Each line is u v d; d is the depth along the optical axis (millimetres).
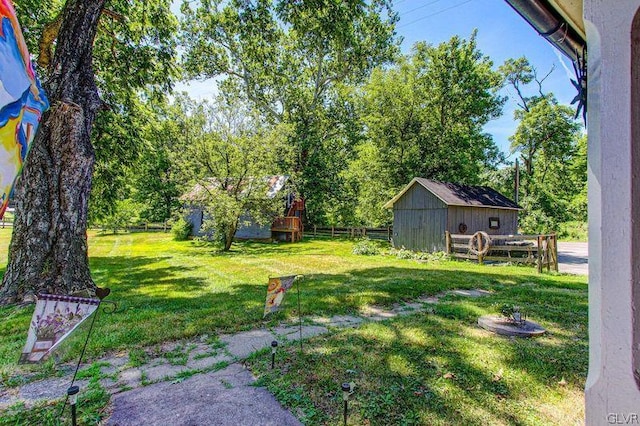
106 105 5996
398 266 9750
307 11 7824
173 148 13805
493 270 9047
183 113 13391
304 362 3043
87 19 5426
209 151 13375
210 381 2715
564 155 25703
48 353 2102
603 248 1010
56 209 5207
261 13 8562
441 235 12703
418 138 18531
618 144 989
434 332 3832
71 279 5234
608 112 1010
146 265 9758
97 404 2361
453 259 11695
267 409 2311
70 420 2162
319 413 2264
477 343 3484
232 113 13578
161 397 2467
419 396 2463
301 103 21547
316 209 23469
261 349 3357
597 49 1039
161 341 3572
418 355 3182
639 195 967
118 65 7617
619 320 975
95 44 7402
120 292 6086
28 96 1330
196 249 14203
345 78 21047
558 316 4488
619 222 981
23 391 2541
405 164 18516
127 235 20688
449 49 18312
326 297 5547
